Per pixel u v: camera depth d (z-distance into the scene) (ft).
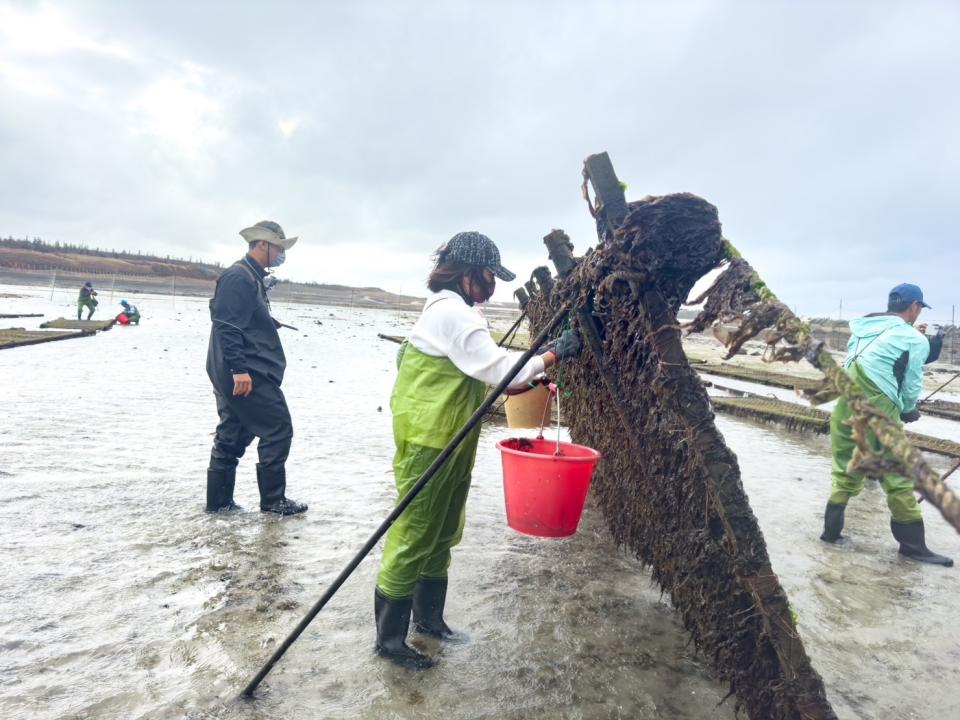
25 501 14.37
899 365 14.90
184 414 26.05
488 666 9.21
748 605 7.55
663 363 7.34
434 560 9.86
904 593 12.75
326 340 88.79
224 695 8.07
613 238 7.61
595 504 17.58
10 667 8.29
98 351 50.44
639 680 9.09
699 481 7.73
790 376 56.65
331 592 8.07
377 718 7.82
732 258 6.92
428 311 9.10
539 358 8.77
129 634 9.32
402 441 9.00
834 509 15.52
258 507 15.42
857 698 9.03
